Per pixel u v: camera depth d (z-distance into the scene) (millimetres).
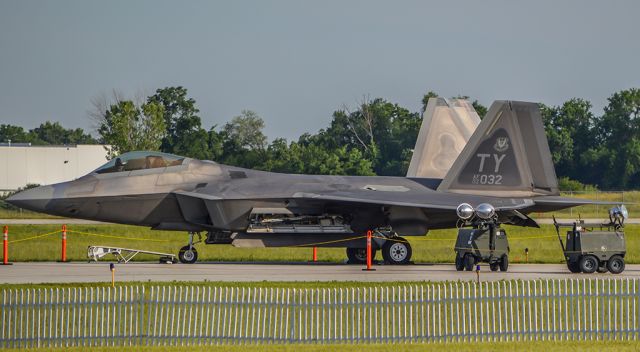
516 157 131875
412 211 124312
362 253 124750
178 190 122625
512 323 67312
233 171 126812
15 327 65438
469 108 147750
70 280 95875
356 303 66500
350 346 63938
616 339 67125
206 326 65875
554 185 133000
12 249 135375
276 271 107875
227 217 121125
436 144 145375
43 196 120688
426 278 99250
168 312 66062
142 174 123125
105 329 67062
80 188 121562
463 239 107812
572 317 67875
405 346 63812
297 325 68938
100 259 125562
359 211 124938
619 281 71438
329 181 128375
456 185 130375
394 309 66688
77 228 189750
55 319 65500
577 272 107062
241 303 66312
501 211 124812
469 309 67438
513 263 123375
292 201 123500
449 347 63344
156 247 146500
